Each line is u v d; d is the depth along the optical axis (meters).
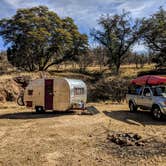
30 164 7.52
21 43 48.16
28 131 12.20
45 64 53.62
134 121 14.76
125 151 8.64
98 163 7.51
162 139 10.20
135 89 18.39
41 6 50.81
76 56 56.25
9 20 49.12
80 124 13.89
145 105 16.58
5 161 7.81
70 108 18.27
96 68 64.56
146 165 7.29
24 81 31.88
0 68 46.34
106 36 54.75
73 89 18.30
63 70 58.75
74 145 9.54
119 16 53.88
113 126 13.24
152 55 57.41
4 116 17.78
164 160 7.66
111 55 55.84
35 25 49.38
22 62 49.88
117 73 51.44
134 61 76.69
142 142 9.73
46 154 8.46
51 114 18.44
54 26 51.69
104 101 29.02
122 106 23.19
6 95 27.28
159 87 15.87
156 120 15.03
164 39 51.00
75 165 7.38
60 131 12.05
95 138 10.59
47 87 18.73
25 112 20.11
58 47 50.94
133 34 53.75
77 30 54.75
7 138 10.81
